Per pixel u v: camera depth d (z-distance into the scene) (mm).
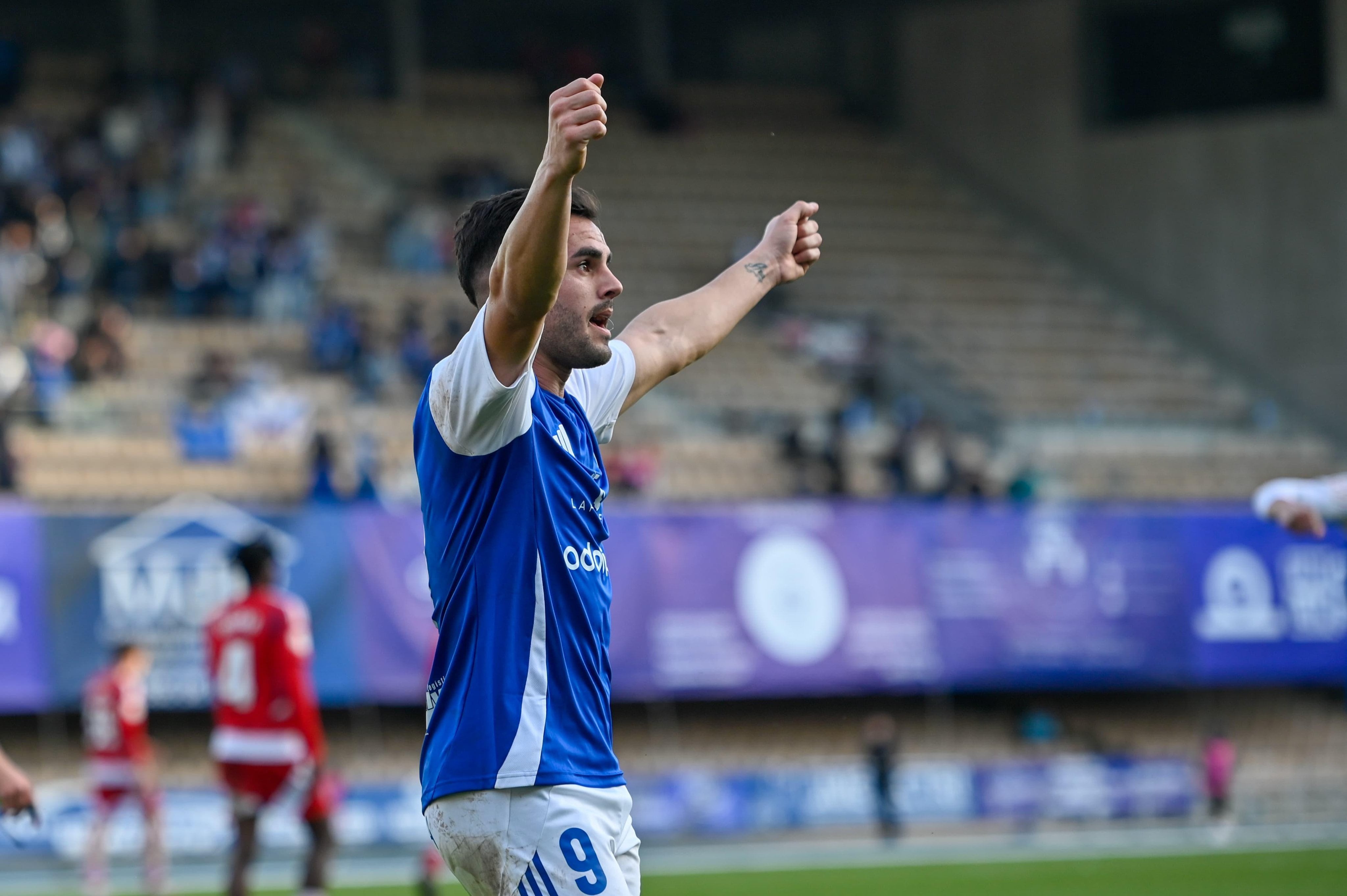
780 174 77375
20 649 39875
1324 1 71375
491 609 8641
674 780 46438
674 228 72438
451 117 76250
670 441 57125
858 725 52875
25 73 68875
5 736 42406
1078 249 76938
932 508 50688
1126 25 76250
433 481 8805
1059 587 51750
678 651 46938
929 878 35000
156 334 53781
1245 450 66875
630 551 46875
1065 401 67875
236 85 68438
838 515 49500
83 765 42500
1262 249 72312
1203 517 53875
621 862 8914
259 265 56656
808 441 58656
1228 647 53500
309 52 75188
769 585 48281
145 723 42594
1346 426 69938
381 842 42688
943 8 81000
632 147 77188
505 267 8133
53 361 48750
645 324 10234
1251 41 73375
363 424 51969
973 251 75750
